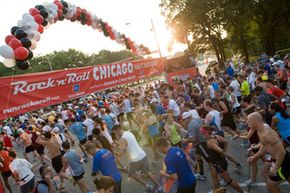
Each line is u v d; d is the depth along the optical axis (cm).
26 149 1271
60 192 773
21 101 623
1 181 620
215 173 586
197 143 663
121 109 1482
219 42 4800
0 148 936
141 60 1216
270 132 464
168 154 478
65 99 749
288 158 470
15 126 2192
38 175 1080
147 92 1684
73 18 1061
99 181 377
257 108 746
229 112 919
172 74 2230
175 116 1048
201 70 6475
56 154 786
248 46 5206
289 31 4047
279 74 1306
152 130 878
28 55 727
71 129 1100
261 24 4191
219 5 4103
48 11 895
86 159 1095
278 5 3600
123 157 983
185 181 475
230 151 878
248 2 3638
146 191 670
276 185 491
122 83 1047
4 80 594
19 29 739
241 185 652
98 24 1238
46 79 691
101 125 916
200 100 1220
